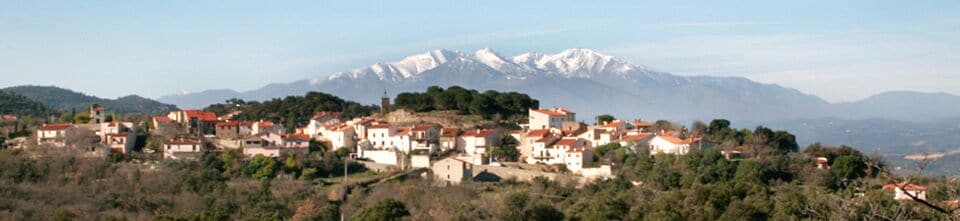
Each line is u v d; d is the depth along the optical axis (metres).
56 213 170.50
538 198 190.62
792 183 194.25
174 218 165.00
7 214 166.88
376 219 166.88
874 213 72.31
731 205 159.88
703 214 158.62
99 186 195.88
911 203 94.19
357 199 196.88
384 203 172.62
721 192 169.88
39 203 178.75
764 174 199.62
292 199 192.88
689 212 159.88
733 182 186.62
